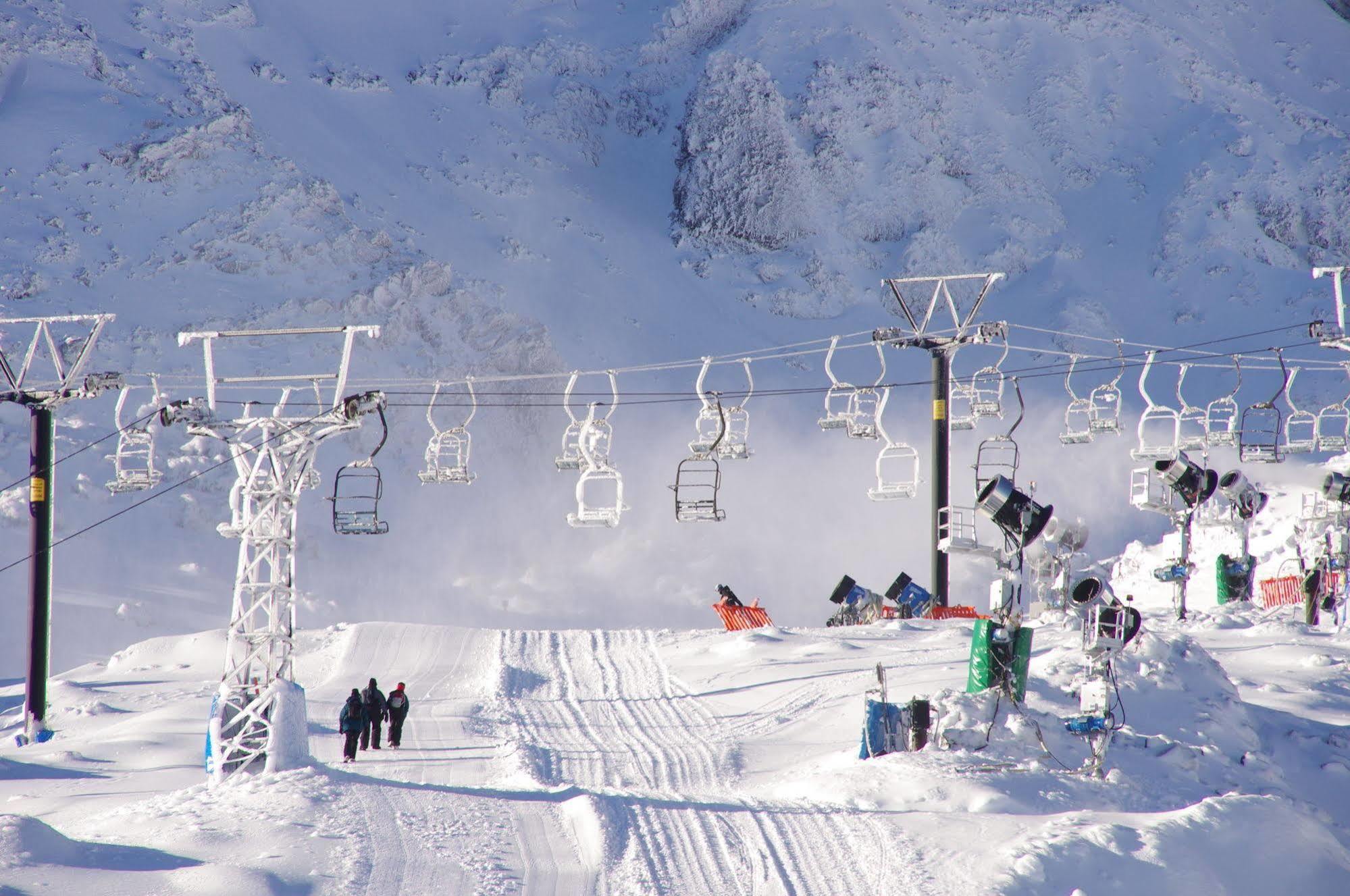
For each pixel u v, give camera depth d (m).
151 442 51.09
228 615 85.31
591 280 157.00
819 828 24.70
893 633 57.91
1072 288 168.38
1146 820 24.09
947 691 32.75
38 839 21.30
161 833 23.84
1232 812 24.42
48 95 136.12
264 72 169.12
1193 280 169.00
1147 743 31.59
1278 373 148.75
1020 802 26.50
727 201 177.75
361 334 118.25
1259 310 163.12
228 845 22.83
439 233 152.50
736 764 37.97
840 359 154.25
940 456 55.19
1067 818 24.34
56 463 90.12
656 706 48.06
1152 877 21.86
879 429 47.19
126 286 113.62
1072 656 38.69
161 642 64.56
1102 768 28.91
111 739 44.16
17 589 81.62
